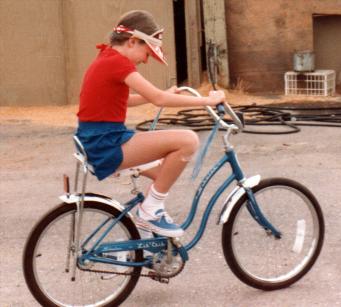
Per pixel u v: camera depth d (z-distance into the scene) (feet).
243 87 42.57
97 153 12.95
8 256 17.15
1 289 15.16
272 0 42.04
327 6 41.86
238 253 15.46
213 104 13.16
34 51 39.91
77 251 13.26
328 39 42.96
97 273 14.11
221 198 21.06
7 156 27.94
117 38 13.05
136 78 12.71
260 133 29.60
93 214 14.02
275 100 39.96
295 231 15.11
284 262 15.15
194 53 41.68
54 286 14.28
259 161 25.36
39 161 26.96
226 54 41.70
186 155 13.12
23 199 22.08
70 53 39.99
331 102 38.73
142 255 13.75
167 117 34.94
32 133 32.27
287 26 42.29
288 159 25.49
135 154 13.05
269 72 42.68
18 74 40.04
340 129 30.32
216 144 27.99
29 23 39.63
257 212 14.29
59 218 13.20
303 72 40.96
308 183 22.36
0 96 40.14
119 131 13.00
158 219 13.42
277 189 14.85
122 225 13.56
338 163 24.67
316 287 14.71
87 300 13.89
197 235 14.05
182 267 13.87
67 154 27.86
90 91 12.89
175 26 43.68
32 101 40.27
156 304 14.15
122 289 13.88
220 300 14.24
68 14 39.65
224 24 41.47
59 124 34.65
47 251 14.79
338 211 19.52
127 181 23.44
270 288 14.57
